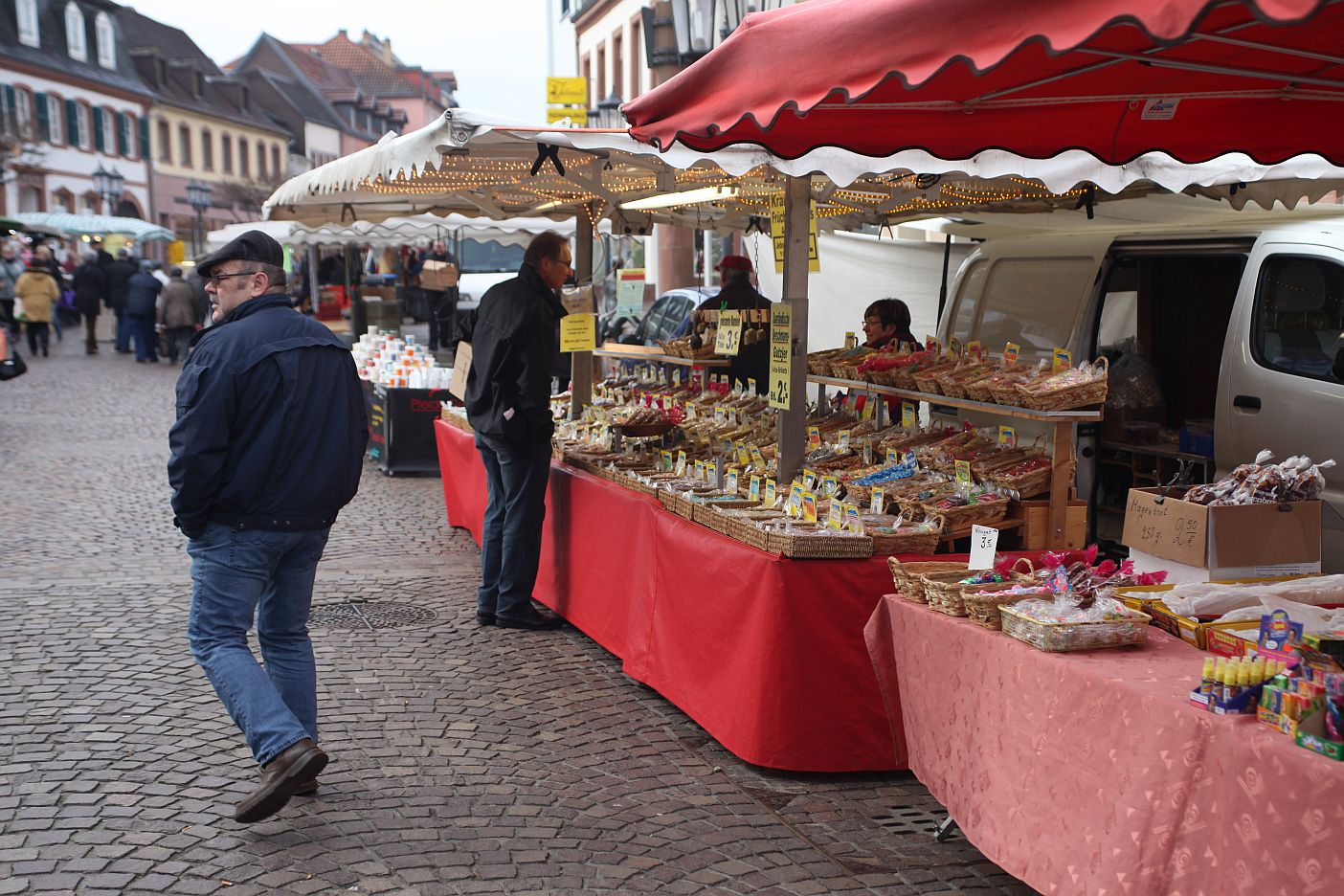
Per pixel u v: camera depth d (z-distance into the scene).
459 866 3.71
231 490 3.89
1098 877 2.96
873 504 4.92
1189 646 3.35
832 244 10.75
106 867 3.60
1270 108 3.83
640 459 6.32
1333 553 5.06
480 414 6.18
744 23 3.29
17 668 5.46
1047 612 3.38
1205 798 2.71
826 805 4.29
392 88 104.25
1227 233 5.72
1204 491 3.82
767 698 4.42
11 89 49.50
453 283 13.35
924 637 3.83
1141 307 6.50
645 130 3.62
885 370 5.85
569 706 5.23
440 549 8.33
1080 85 3.48
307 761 3.79
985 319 7.07
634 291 9.23
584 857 3.81
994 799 3.41
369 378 12.32
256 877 3.58
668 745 4.83
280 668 4.20
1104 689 3.03
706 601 4.80
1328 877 2.41
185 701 5.10
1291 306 5.34
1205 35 2.84
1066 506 4.75
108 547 8.12
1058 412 4.65
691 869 3.76
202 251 44.16
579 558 6.21
